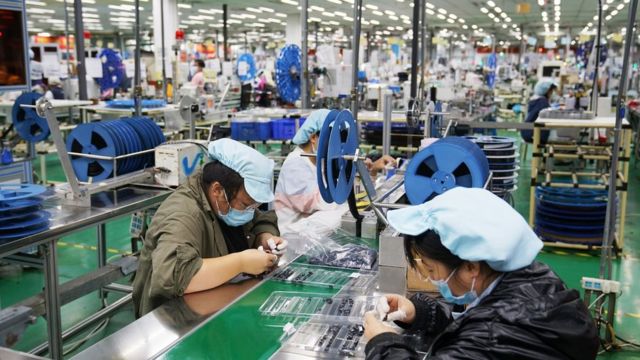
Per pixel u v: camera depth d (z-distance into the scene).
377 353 1.19
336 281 1.86
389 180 2.82
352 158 2.05
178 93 7.64
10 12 4.46
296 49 5.31
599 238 4.79
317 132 3.10
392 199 2.29
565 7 15.06
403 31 23.98
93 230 5.38
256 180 1.84
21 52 4.59
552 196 5.07
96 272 2.89
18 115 3.59
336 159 2.00
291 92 5.39
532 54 18.45
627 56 2.96
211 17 18.84
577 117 5.14
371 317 1.37
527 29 22.86
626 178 4.67
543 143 5.62
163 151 3.22
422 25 4.94
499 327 1.09
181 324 1.54
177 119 4.51
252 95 9.46
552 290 1.15
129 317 3.52
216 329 1.51
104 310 3.31
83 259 4.65
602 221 4.81
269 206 3.21
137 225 3.47
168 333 1.49
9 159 4.43
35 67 8.24
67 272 4.35
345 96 5.61
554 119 5.13
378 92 7.28
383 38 24.75
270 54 22.91
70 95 7.77
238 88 9.63
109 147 3.00
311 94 5.70
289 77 5.34
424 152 2.02
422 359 1.31
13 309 2.24
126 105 6.53
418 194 2.03
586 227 4.78
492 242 1.09
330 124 1.94
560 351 1.07
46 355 2.88
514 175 3.93
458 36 24.97
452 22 20.42
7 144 4.48
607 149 4.89
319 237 2.35
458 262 1.16
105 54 7.65
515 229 1.12
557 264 4.58
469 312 1.16
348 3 14.12
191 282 1.73
